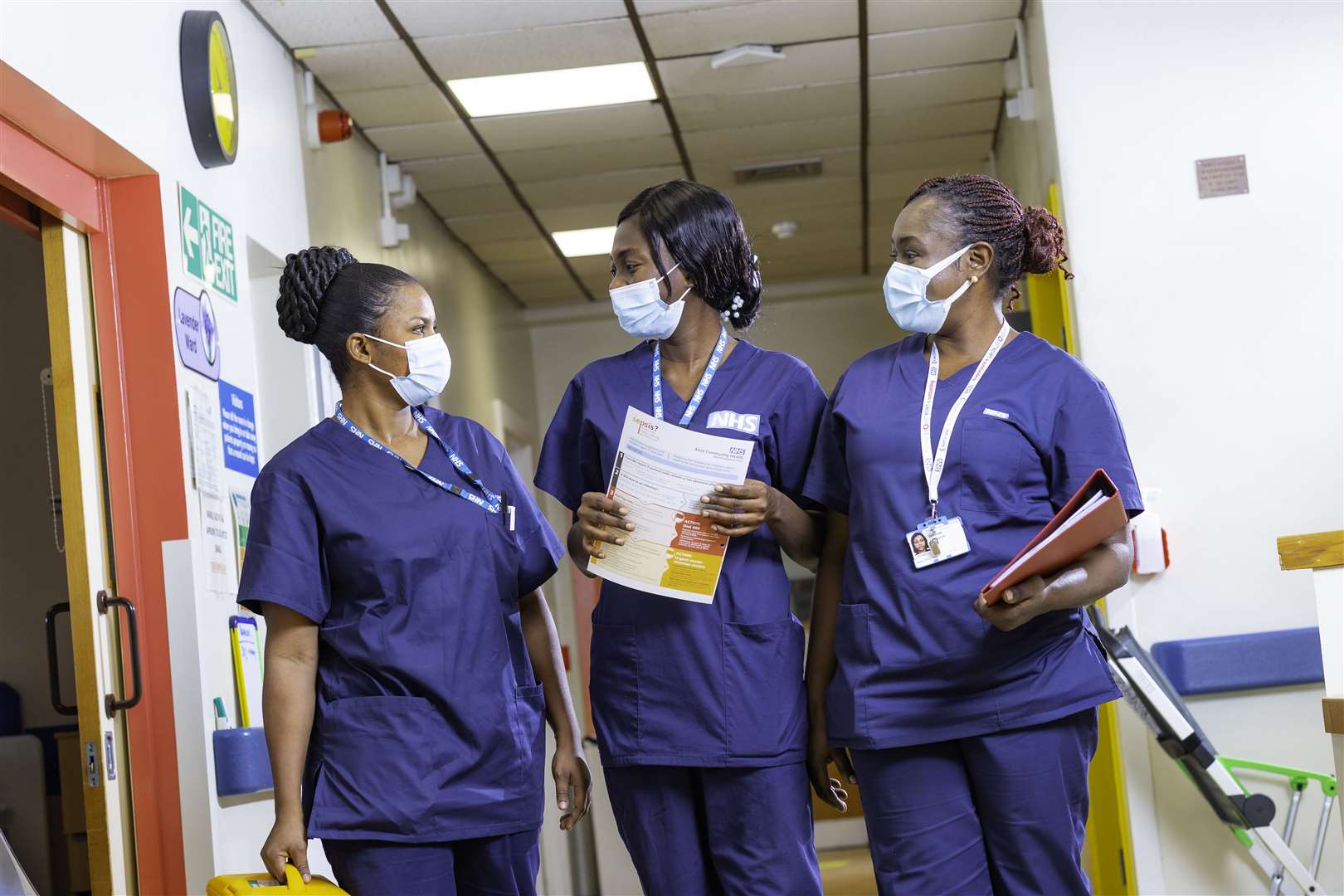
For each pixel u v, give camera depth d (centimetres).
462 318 712
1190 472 396
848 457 212
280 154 457
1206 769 343
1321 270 400
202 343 362
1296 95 408
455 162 604
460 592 205
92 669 321
